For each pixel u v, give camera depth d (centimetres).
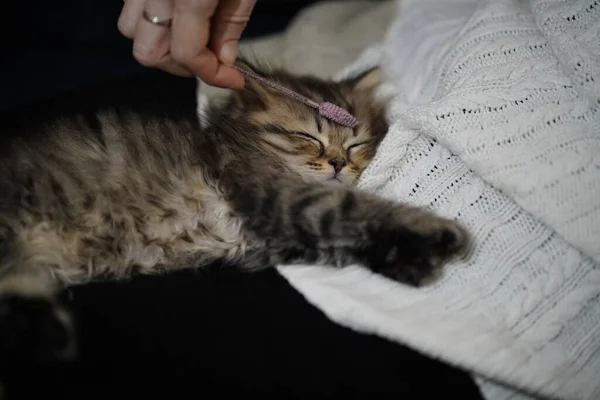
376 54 54
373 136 47
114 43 64
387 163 41
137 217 41
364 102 49
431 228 37
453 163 40
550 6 42
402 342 33
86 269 39
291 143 46
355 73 53
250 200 41
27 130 44
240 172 43
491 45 41
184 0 34
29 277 36
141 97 51
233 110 47
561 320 35
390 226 38
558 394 33
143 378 31
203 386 31
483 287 36
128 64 63
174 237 41
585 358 34
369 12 60
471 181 39
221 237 42
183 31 35
